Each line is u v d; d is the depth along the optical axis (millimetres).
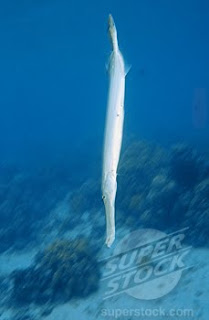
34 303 8039
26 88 79312
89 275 8023
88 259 8258
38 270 8578
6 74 60750
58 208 13352
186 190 10180
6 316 7930
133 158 11594
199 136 20359
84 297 7738
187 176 10633
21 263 10391
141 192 10586
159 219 9750
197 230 9055
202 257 8180
